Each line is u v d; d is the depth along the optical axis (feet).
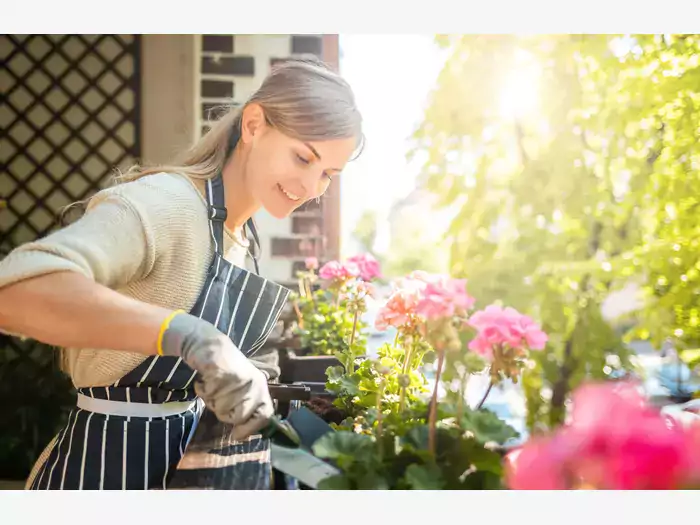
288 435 3.26
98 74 11.84
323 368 7.08
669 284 6.37
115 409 4.04
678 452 2.05
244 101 4.30
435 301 3.08
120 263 3.41
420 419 3.56
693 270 6.19
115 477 4.00
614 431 2.14
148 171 4.08
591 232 6.51
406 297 3.89
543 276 6.31
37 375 11.23
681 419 2.34
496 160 6.85
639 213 6.52
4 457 10.47
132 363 3.94
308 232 11.55
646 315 6.36
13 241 12.08
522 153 6.77
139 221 3.53
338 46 11.22
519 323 3.07
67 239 3.23
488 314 3.10
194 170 4.11
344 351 5.74
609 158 6.56
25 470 10.48
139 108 11.78
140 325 3.06
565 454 2.17
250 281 4.12
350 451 3.15
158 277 3.75
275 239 11.55
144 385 4.03
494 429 3.10
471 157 6.95
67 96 11.92
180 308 3.87
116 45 11.76
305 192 4.19
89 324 3.02
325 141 4.04
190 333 3.06
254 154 4.15
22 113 11.93
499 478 2.97
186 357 3.06
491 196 6.79
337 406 4.86
